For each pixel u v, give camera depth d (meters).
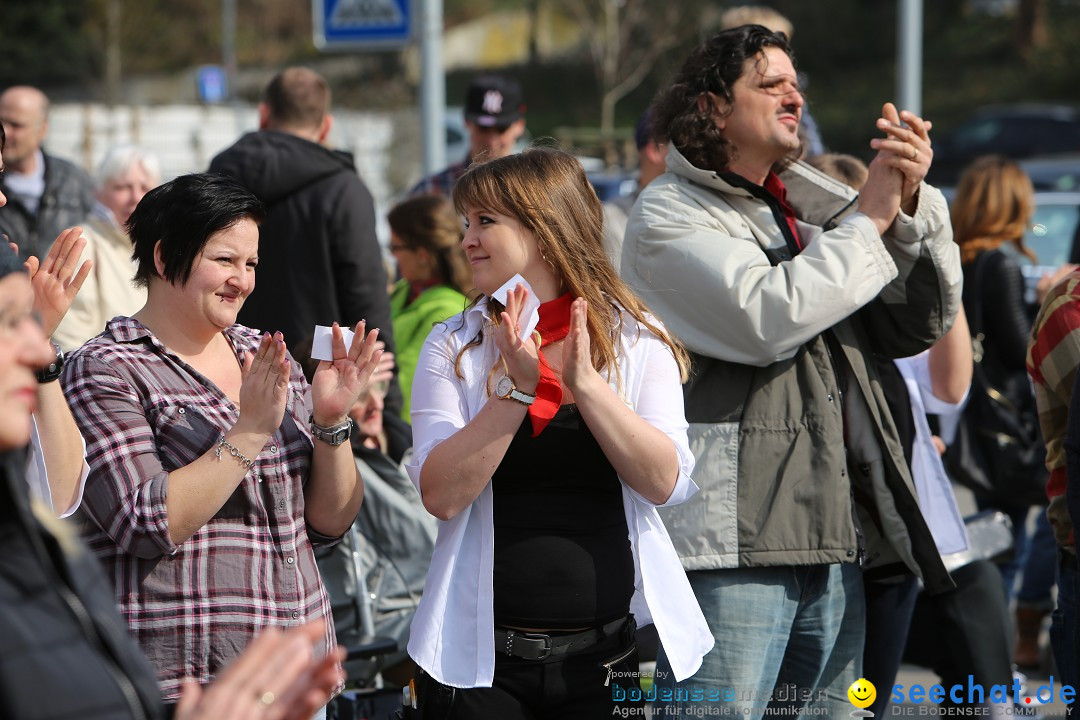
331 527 8.39
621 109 93.31
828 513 9.24
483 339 8.16
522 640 7.74
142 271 8.24
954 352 11.27
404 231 14.85
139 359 8.00
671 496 7.91
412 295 15.16
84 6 106.38
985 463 15.26
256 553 7.91
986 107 85.50
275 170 13.79
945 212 9.62
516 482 7.83
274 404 7.57
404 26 25.17
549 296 8.17
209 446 7.88
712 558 9.20
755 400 9.38
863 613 9.95
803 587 9.49
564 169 8.21
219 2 112.94
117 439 7.62
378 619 11.85
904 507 9.74
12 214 17.69
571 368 7.47
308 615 8.12
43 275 7.72
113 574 7.62
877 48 94.56
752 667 9.22
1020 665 15.97
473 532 7.88
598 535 7.88
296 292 13.88
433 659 7.72
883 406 9.90
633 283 9.73
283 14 113.31
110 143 60.78
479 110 19.61
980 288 15.32
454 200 8.30
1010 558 13.16
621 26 88.31
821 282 9.01
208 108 64.75
